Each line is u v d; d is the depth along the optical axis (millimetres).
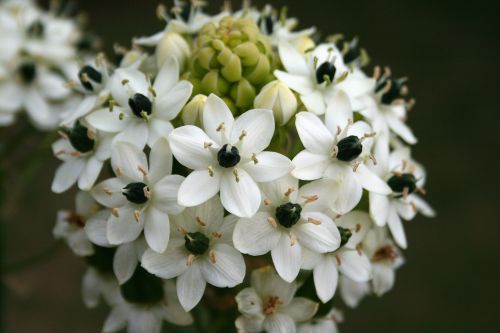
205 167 193
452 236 487
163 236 194
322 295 202
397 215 217
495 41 573
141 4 585
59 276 468
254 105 203
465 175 508
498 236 486
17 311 451
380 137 217
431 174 509
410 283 469
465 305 461
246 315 204
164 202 195
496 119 532
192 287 196
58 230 229
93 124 208
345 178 200
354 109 213
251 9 246
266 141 194
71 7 346
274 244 195
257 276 204
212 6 560
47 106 308
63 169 214
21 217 476
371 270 212
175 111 203
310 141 200
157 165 197
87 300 233
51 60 314
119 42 554
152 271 195
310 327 215
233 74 204
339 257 207
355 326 450
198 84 207
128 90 210
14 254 465
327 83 212
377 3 593
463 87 549
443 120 533
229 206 190
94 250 220
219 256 195
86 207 220
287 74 211
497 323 454
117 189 200
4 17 313
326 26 576
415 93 545
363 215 209
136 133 205
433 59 562
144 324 218
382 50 566
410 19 586
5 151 298
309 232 197
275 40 231
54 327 451
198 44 212
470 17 586
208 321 241
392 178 215
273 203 196
